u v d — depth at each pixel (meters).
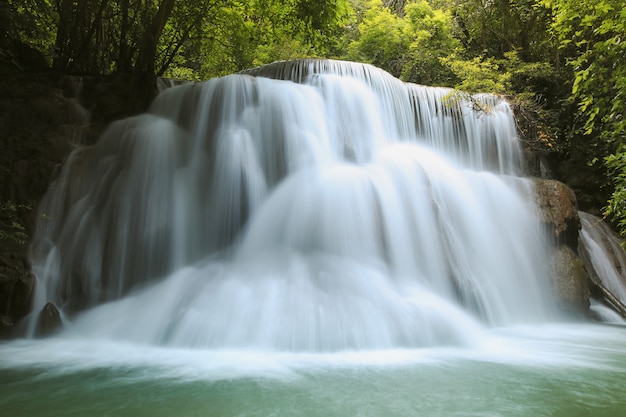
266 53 22.08
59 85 11.55
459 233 9.69
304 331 6.34
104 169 10.00
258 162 10.21
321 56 23.73
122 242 9.23
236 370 5.27
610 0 8.38
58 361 5.68
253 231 9.26
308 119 10.77
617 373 5.40
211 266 8.50
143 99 11.96
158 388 4.61
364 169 10.02
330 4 15.09
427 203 9.55
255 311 6.65
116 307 7.92
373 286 7.50
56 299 8.48
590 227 13.05
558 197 11.02
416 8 21.55
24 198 9.45
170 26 16.31
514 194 11.09
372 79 12.48
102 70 14.23
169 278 8.42
